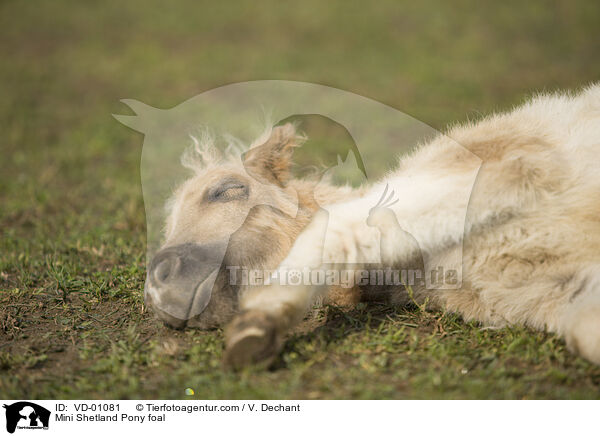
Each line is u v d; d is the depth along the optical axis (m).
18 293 5.94
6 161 11.28
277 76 16.92
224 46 21.12
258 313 4.34
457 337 4.92
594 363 4.34
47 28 24.27
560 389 4.21
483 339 4.85
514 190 4.96
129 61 19.66
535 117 5.64
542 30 21.11
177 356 4.68
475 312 5.25
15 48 21.61
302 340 4.73
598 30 20.78
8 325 5.32
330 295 5.30
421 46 20.06
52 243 7.36
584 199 4.93
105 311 5.60
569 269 4.84
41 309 5.68
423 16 23.98
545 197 4.97
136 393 4.31
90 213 8.64
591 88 5.74
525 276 4.98
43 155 11.55
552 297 4.89
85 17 25.77
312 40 21.55
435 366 4.48
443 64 17.80
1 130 13.22
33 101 15.73
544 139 5.32
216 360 4.52
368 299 5.45
